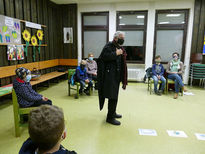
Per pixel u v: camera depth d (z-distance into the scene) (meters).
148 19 5.37
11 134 2.23
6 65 3.55
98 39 5.88
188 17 5.20
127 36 5.70
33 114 0.62
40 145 0.63
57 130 0.62
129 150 1.90
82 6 5.66
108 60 2.32
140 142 2.07
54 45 5.80
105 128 2.42
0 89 3.07
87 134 2.25
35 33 4.61
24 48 4.12
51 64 5.49
